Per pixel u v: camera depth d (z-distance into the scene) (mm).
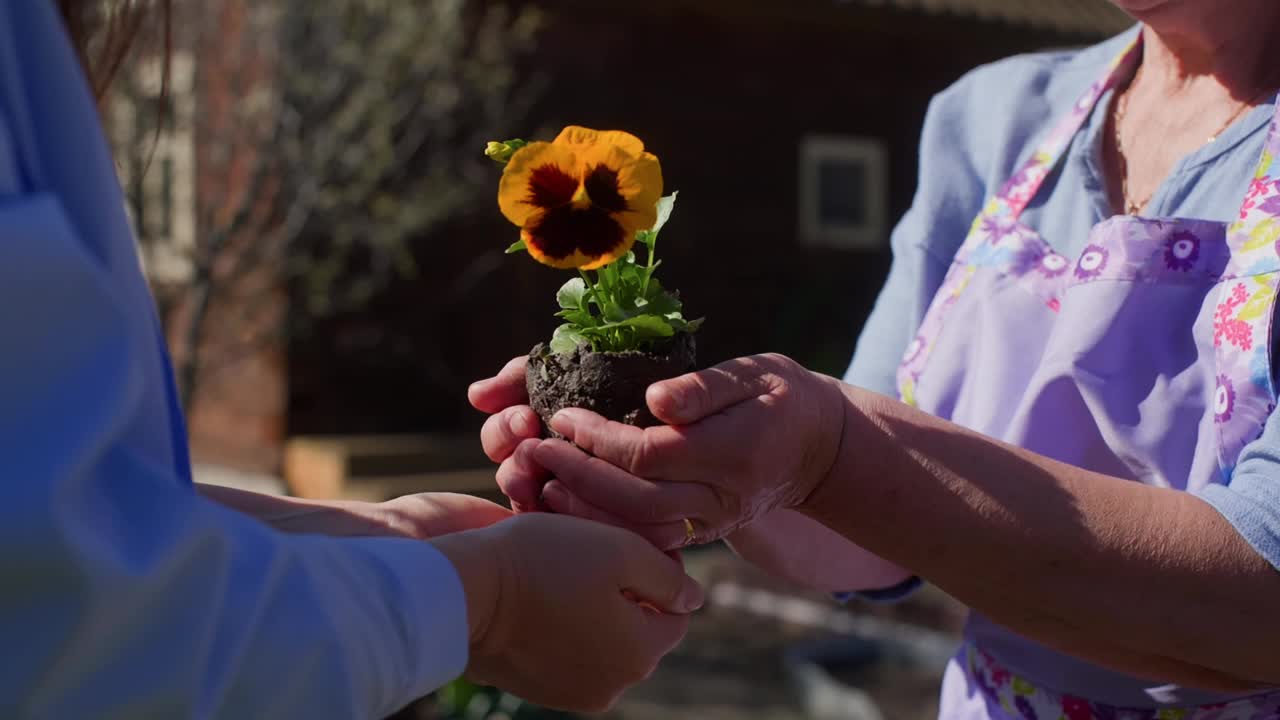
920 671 3186
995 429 869
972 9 5262
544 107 4703
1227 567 714
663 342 759
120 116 3051
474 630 661
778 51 5262
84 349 535
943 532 737
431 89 3875
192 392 3301
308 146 3492
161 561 538
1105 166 896
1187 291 811
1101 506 731
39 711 518
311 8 3506
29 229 528
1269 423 743
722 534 750
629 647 693
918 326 952
